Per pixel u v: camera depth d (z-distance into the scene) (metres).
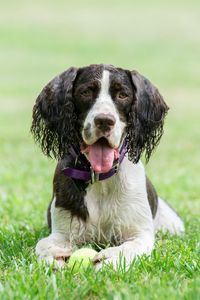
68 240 6.80
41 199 9.97
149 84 6.67
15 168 13.00
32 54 35.94
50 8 49.22
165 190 11.10
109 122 5.97
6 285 5.15
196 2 52.22
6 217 8.70
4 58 34.72
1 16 46.19
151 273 5.56
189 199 10.52
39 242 6.63
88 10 49.16
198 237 7.30
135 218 6.83
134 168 6.94
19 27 43.19
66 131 6.47
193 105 24.03
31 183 11.53
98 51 36.81
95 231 6.82
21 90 26.56
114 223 6.82
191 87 27.75
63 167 6.77
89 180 6.68
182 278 5.50
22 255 6.21
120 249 6.25
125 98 6.38
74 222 6.78
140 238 6.64
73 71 6.48
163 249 6.59
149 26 44.16
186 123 20.30
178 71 31.58
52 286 5.09
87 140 6.10
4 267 6.03
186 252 6.29
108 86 6.30
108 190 6.79
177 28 43.41
